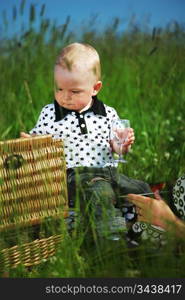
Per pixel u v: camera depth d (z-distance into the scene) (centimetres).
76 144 318
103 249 266
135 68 520
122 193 315
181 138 422
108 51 564
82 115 321
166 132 433
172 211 270
